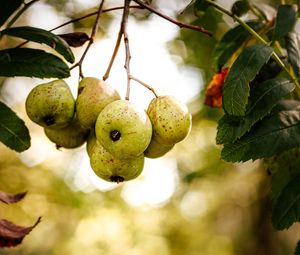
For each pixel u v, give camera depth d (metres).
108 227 1.17
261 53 0.34
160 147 0.35
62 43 0.35
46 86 0.35
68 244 1.21
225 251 1.30
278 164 0.40
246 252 1.12
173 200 1.25
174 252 1.34
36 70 0.34
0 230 0.33
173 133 0.34
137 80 0.35
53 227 1.18
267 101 0.34
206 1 0.39
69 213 1.03
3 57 0.34
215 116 0.89
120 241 1.24
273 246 1.01
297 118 0.35
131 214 1.19
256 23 0.42
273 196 0.40
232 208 1.21
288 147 0.34
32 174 0.94
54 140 0.37
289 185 0.35
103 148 0.34
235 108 0.34
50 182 0.95
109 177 0.34
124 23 0.36
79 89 0.35
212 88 0.43
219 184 1.13
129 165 0.34
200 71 0.81
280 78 0.35
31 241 1.20
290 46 0.37
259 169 1.01
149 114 0.34
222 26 0.70
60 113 0.35
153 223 1.30
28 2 0.37
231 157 0.34
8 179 0.92
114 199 1.10
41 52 0.35
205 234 1.32
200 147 0.99
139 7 0.37
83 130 0.36
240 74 0.34
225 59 0.43
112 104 0.33
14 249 1.19
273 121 0.35
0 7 0.37
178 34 0.75
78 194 0.98
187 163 1.03
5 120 0.35
